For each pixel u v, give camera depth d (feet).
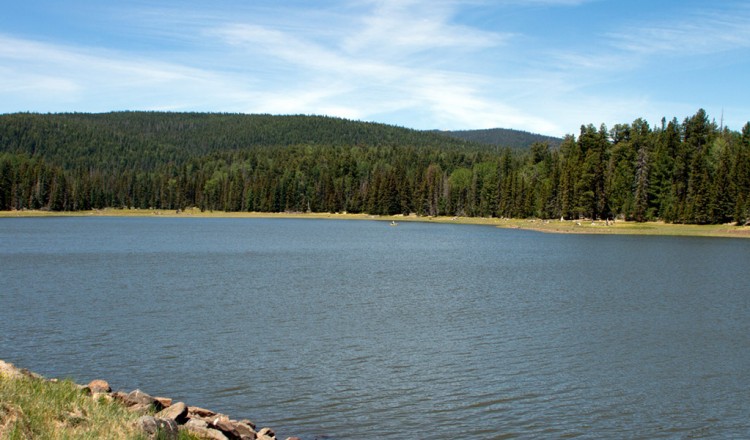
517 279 165.37
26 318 103.30
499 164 611.06
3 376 45.47
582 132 483.51
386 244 303.89
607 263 212.43
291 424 59.41
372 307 118.83
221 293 134.31
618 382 72.74
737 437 57.62
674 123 464.65
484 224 535.60
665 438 57.26
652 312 115.85
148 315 107.76
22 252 231.30
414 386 70.33
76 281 150.92
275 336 93.04
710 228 395.34
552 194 495.00
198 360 79.41
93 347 84.79
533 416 61.98
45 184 625.41
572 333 97.25
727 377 75.05
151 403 52.49
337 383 71.10
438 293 137.80
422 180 651.25
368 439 56.18
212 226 472.85
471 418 61.26
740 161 404.36
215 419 50.67
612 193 447.42
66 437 38.14
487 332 97.35
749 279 167.32
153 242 294.46
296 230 429.79
